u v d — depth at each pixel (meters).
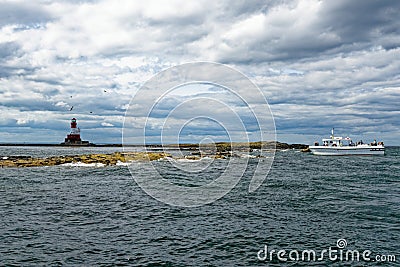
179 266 14.97
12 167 53.03
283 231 19.98
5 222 21.28
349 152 100.25
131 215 23.75
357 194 31.69
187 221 22.28
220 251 16.83
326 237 18.80
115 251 16.62
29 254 16.00
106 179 41.66
